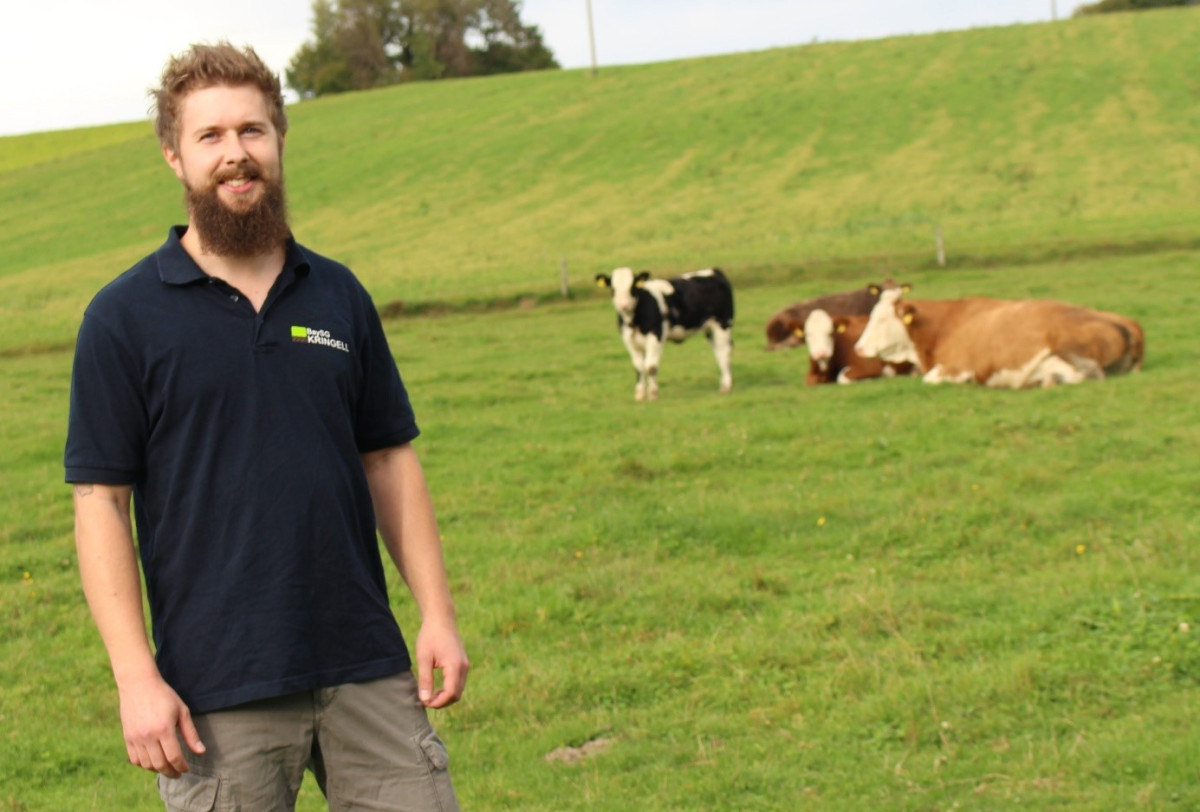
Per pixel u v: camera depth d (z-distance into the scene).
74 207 53.44
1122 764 4.96
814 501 9.79
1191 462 10.11
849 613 7.23
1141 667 5.90
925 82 54.84
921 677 6.09
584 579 8.37
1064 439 11.30
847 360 16.56
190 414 2.94
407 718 3.06
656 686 6.58
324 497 3.00
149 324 2.95
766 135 50.31
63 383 20.12
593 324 24.08
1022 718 5.59
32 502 11.77
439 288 29.69
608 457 11.97
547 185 47.31
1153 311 19.30
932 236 31.09
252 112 3.04
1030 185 38.25
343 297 3.19
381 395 3.30
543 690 6.63
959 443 11.55
